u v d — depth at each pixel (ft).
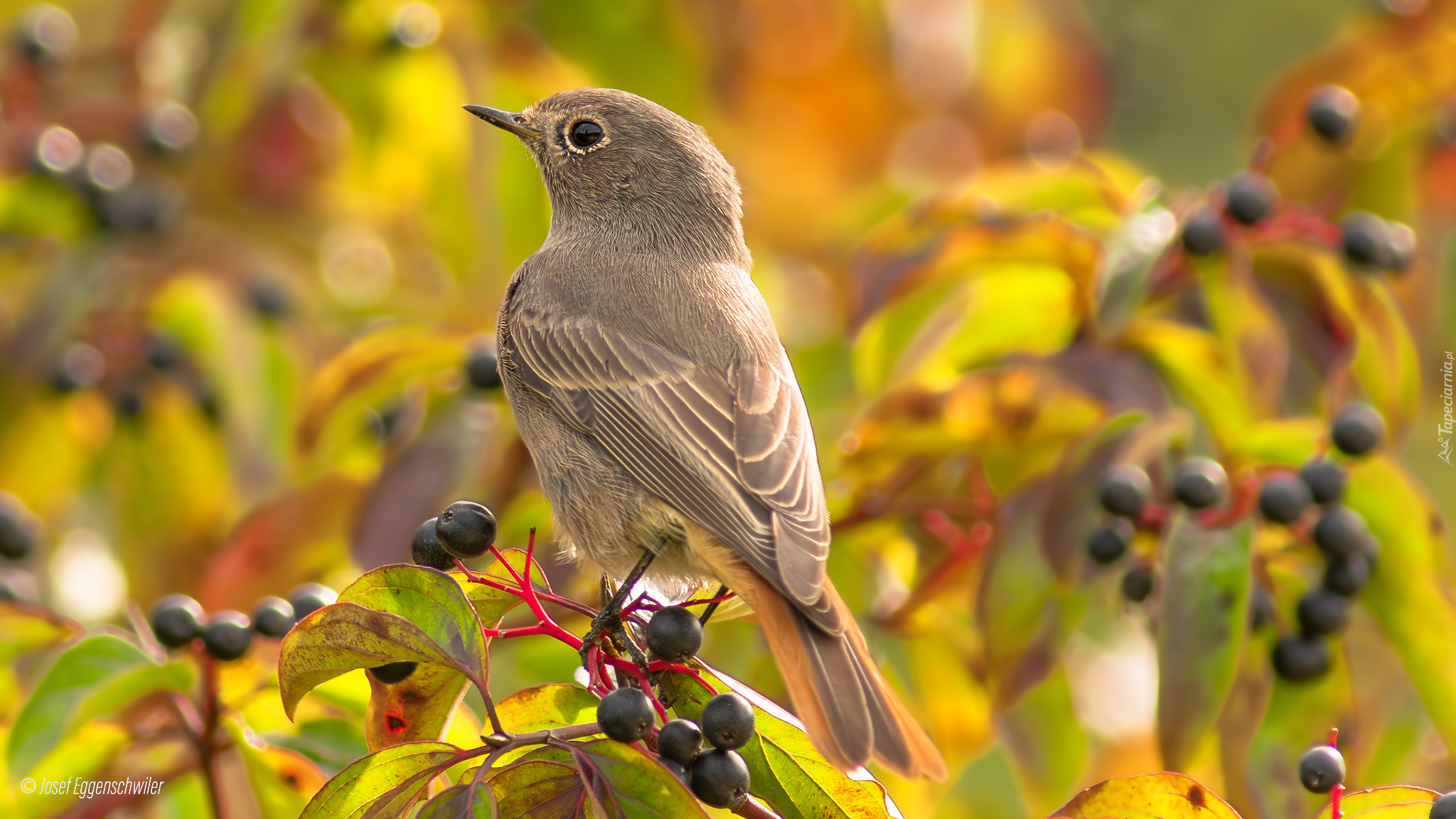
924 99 50.24
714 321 30.32
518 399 30.83
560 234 33.73
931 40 48.60
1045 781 32.19
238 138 39.99
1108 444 30.63
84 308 37.24
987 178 35.47
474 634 21.86
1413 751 34.60
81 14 44.01
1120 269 30.68
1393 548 30.04
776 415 28.86
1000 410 32.76
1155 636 29.14
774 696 32.40
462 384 34.12
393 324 37.91
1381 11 38.96
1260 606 29.68
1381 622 30.22
